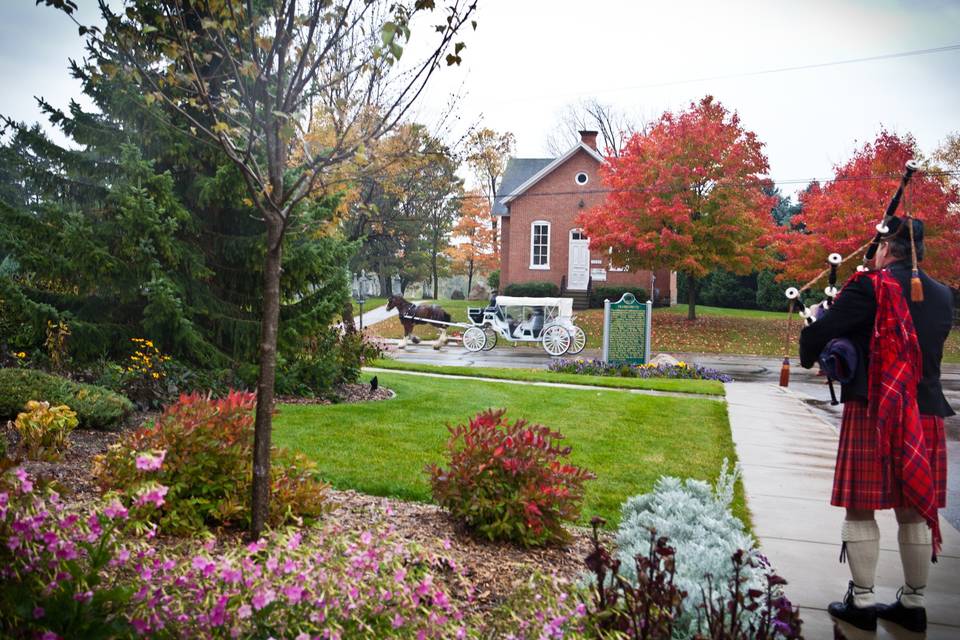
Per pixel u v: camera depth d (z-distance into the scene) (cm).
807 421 1005
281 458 442
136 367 866
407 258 4950
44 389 670
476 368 1595
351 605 229
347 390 1139
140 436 409
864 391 329
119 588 225
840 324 336
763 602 293
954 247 2203
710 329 2803
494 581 367
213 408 432
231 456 412
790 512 546
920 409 328
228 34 417
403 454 666
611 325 1762
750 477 658
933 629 346
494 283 4147
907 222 339
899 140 2367
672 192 2572
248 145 356
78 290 962
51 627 212
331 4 353
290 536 252
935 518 312
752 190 2653
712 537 373
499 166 3644
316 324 1025
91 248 867
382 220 2362
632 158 2655
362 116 393
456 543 421
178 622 224
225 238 1011
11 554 222
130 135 934
